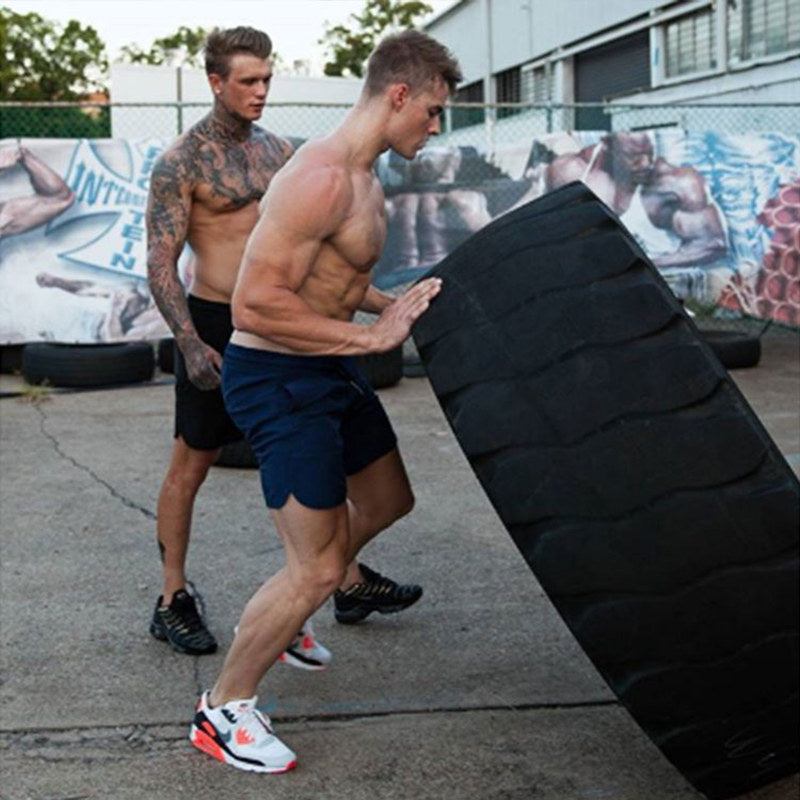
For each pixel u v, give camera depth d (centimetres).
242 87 379
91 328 945
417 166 962
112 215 942
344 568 313
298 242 291
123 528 534
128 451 695
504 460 262
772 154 1008
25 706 350
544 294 264
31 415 811
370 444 345
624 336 255
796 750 261
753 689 249
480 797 298
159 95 2106
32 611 428
